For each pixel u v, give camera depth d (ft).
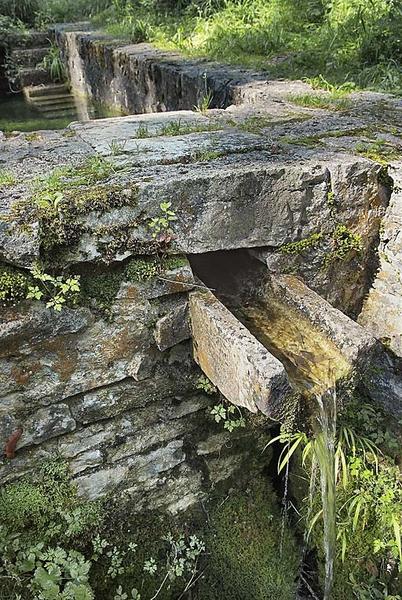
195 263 10.29
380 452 10.19
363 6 20.48
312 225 9.75
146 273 8.69
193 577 10.64
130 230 8.44
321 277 10.25
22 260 7.70
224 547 10.78
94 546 9.70
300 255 9.91
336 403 8.52
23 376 8.38
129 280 8.67
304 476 10.64
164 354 9.38
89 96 26.48
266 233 9.45
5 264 7.75
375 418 10.68
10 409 8.50
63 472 9.32
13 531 8.96
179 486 10.49
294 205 9.45
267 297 10.06
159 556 10.37
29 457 9.02
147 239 8.57
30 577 8.98
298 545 11.18
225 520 10.94
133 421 9.68
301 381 8.29
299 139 10.82
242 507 11.09
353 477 9.81
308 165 9.35
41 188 8.47
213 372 8.91
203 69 17.99
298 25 21.97
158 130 11.32
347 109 12.94
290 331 9.24
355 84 15.16
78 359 8.70
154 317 8.98
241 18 23.24
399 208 9.95
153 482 10.21
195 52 20.83
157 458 10.11
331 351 8.63
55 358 8.51
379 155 10.20
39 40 29.89
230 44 20.57
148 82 20.11
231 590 10.75
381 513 9.68
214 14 24.00
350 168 9.58
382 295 10.62
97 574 9.88
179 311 9.10
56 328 8.28
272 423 10.06
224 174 8.79
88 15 33.06
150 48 22.36
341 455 9.21
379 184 10.03
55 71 28.66
